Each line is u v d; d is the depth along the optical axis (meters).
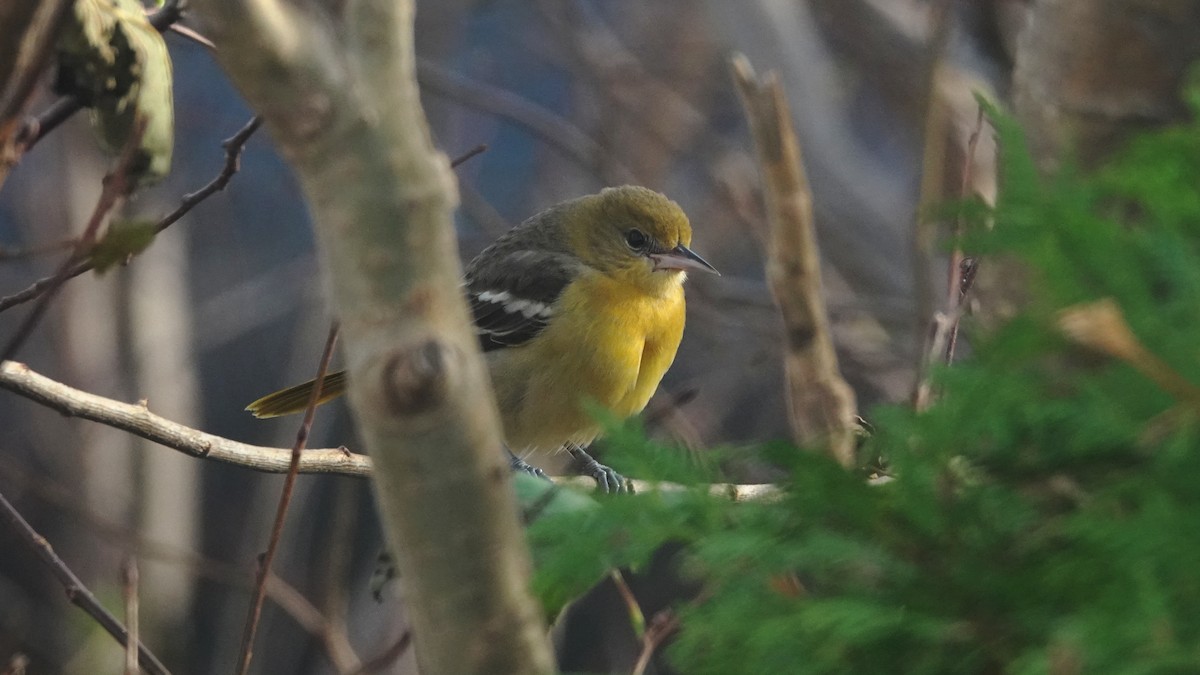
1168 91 5.46
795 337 8.03
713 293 19.91
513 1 25.81
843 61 22.09
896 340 19.77
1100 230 3.55
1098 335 3.27
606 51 22.95
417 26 23.05
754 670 3.62
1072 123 5.63
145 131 7.28
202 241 24.86
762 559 3.64
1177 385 3.30
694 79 23.25
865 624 3.44
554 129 20.52
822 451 3.89
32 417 20.61
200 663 21.47
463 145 23.75
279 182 25.31
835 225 19.44
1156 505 3.30
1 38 4.87
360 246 3.61
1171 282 3.59
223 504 24.42
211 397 26.05
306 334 19.45
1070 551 3.49
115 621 8.49
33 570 20.38
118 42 7.39
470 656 3.80
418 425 3.63
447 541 3.73
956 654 3.53
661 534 3.83
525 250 14.09
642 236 13.55
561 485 4.39
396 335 3.62
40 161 20.44
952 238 3.75
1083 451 3.60
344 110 3.58
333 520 19.80
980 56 17.05
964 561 3.58
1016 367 3.68
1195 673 3.09
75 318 19.50
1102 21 5.49
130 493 19.36
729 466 4.29
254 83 3.55
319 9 3.63
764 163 8.00
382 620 17.59
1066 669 3.12
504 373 13.45
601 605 20.19
